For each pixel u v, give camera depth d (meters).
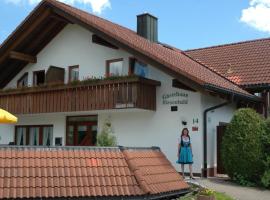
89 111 18.66
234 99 18.12
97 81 17.92
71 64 20.84
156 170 11.13
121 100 17.11
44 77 21.91
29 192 9.39
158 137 17.52
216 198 12.19
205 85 15.40
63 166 10.08
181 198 11.59
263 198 12.94
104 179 10.08
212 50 24.11
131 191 10.00
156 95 17.75
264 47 22.69
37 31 20.80
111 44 19.05
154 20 22.05
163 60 16.39
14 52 21.28
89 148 10.68
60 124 20.70
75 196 9.58
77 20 18.78
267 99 19.36
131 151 11.13
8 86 23.47
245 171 14.96
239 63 21.56
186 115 16.94
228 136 15.39
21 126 22.41
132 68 18.75
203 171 16.52
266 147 15.00
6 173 9.60
